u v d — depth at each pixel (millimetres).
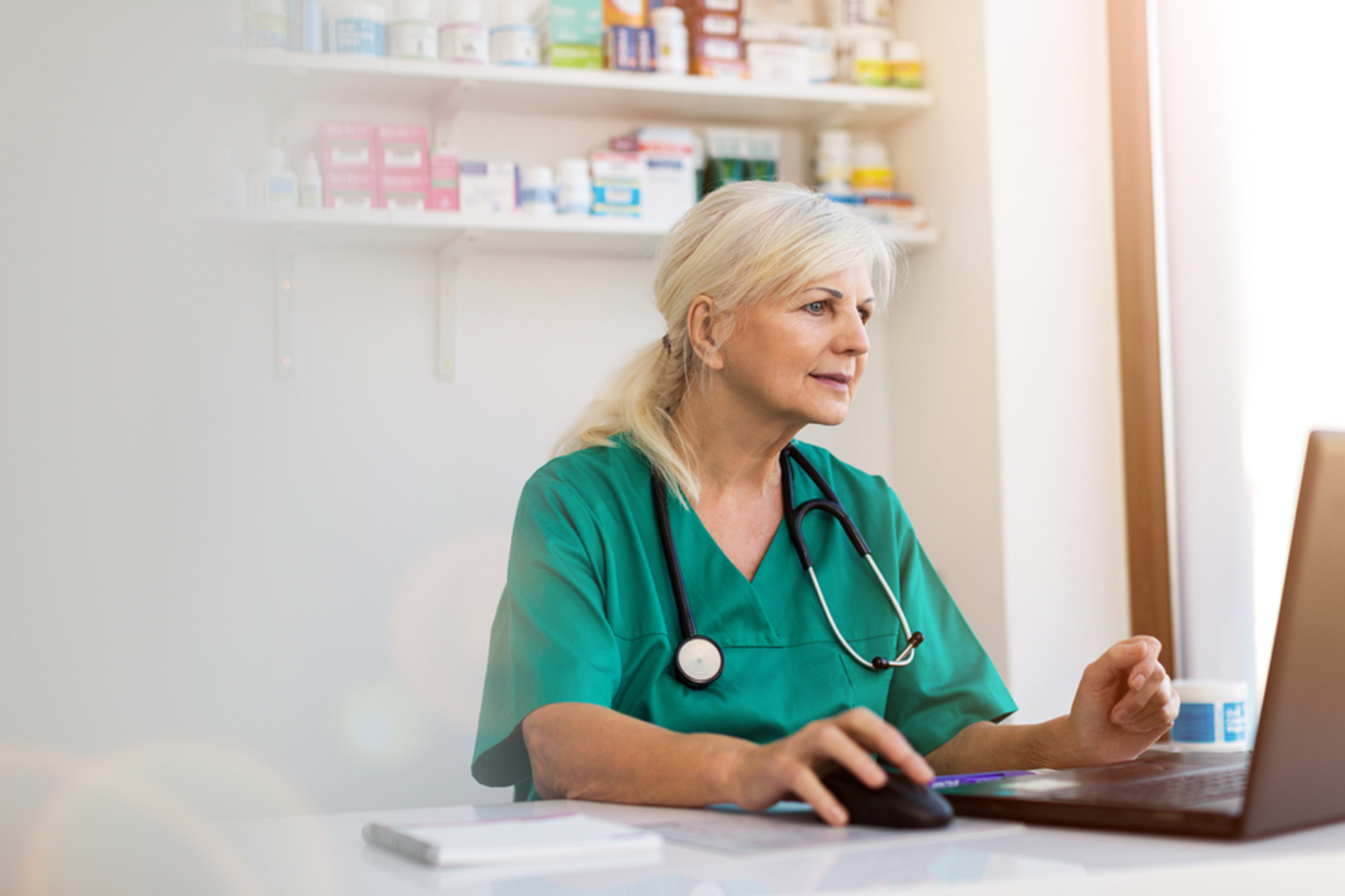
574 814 767
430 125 2377
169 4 1916
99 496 1863
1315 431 616
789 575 1247
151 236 1950
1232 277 2201
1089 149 2430
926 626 1294
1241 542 2180
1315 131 2027
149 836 1568
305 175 2158
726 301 1238
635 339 2506
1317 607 605
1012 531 2330
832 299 1233
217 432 2182
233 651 2188
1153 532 2352
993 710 1242
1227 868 548
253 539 2223
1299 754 608
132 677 1933
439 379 2387
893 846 632
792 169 2607
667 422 1305
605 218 2277
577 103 2396
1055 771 918
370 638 2307
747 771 761
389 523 2338
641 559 1188
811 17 2623
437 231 2219
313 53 2121
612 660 1089
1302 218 2053
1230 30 2201
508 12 2262
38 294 1772
